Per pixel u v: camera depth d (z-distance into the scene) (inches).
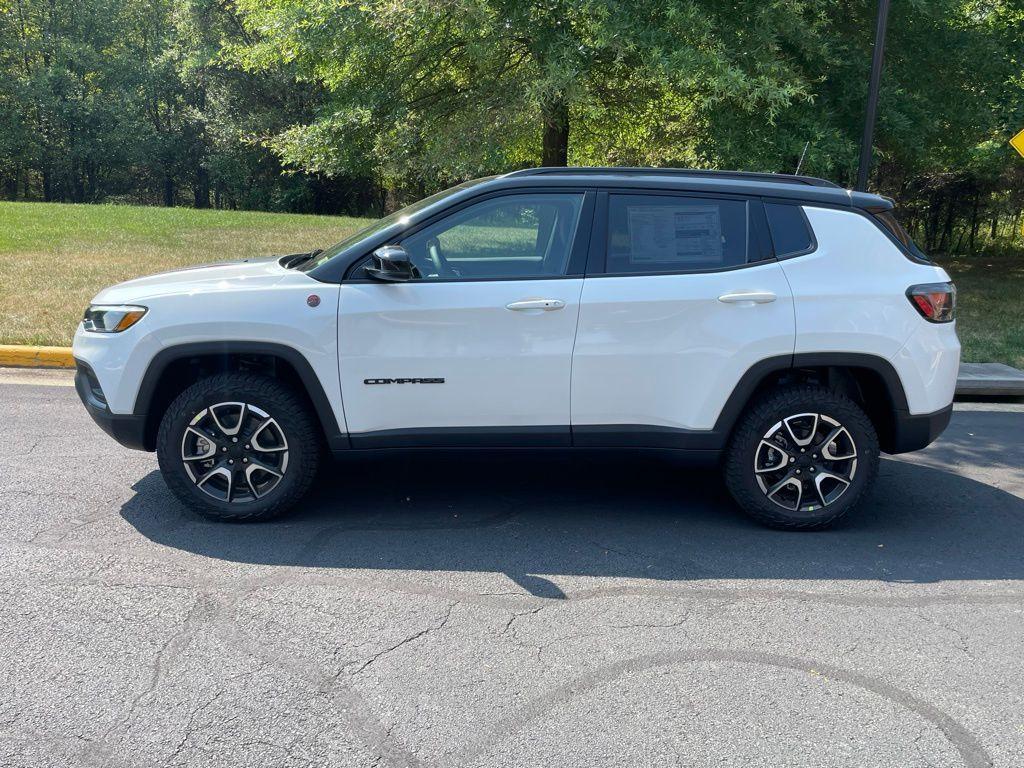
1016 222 896.9
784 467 169.3
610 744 102.8
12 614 130.7
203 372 175.5
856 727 107.3
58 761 97.7
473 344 162.1
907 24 499.5
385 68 518.9
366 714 108.0
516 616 134.6
